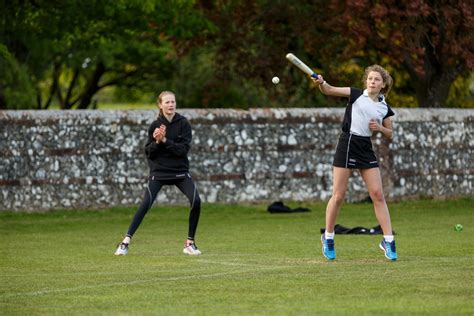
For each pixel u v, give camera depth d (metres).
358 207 43.44
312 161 44.56
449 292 18.72
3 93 61.78
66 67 76.38
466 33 50.72
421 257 24.94
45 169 41.78
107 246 29.55
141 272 22.41
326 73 61.06
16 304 17.91
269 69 61.28
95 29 60.59
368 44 54.75
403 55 52.81
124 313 16.86
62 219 39.88
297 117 44.44
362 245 28.27
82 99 81.81
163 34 62.16
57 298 18.59
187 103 71.75
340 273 21.61
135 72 80.25
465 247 27.55
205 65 71.62
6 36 59.81
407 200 45.59
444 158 46.62
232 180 43.62
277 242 29.95
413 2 48.69
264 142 44.06
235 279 20.91
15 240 31.75
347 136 23.48
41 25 57.16
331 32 57.81
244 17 61.06
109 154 42.41
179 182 26.78
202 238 31.75
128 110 42.88
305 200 44.41
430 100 54.12
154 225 37.56
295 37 61.34
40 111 41.91
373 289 19.17
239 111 43.91
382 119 23.56
